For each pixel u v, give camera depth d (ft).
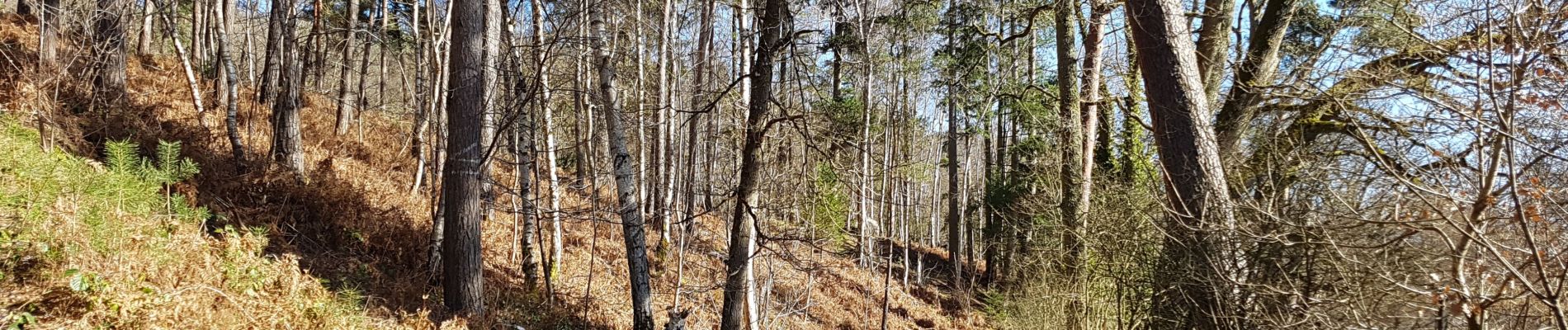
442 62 37.68
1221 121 23.03
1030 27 43.39
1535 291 13.53
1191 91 20.08
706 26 50.85
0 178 20.10
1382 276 15.75
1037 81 56.70
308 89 46.42
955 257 65.21
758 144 27.61
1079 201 40.81
